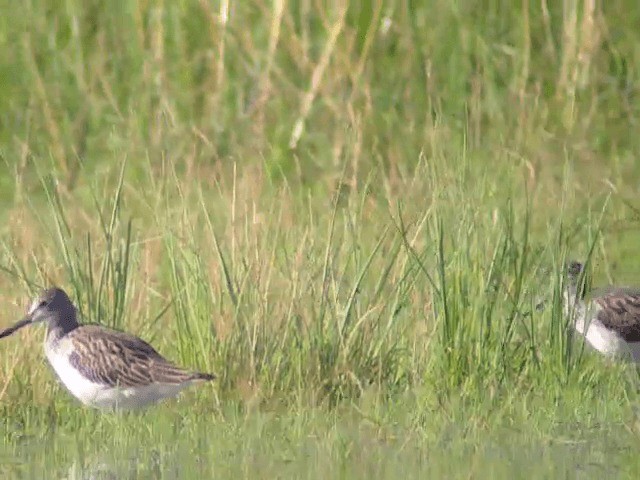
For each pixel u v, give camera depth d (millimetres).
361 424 12047
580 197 17562
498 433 11797
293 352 12930
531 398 12672
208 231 14438
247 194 15797
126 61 19797
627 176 18609
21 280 14430
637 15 20578
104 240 14805
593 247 13734
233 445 11492
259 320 13023
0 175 18625
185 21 19875
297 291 13273
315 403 12484
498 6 20453
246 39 19500
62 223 15227
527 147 18359
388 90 19359
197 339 13133
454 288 12992
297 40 19469
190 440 11609
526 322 13664
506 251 13609
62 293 12680
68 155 18969
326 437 11625
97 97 19656
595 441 11609
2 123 19547
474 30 19922
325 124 19016
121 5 19938
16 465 11047
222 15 19125
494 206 15000
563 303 13281
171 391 12141
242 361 12914
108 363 12172
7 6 20312
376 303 13422
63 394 12852
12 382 12711
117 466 11023
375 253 14203
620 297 13727
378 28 19812
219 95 18984
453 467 10984
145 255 14922
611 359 13727
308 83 19344
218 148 18688
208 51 19594
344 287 14039
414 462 11102
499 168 16719
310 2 19766
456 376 12875
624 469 10930
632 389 12906
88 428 11945
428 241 14070
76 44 19797
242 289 13125
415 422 11961
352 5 19875
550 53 20031
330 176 17781
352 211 15500
